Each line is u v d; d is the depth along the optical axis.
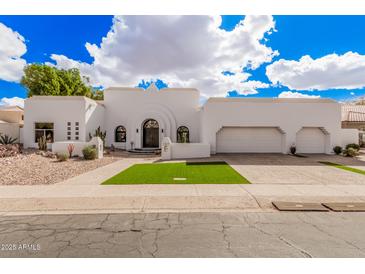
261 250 3.72
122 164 13.70
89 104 20.28
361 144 25.39
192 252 3.66
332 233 4.32
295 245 3.87
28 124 19.50
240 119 18.88
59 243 3.95
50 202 6.23
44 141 18.09
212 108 18.91
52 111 19.66
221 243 3.94
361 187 7.88
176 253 3.63
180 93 23.44
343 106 27.98
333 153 18.80
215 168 11.80
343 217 5.20
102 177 9.59
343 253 3.63
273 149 19.55
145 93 23.48
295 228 4.57
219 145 19.53
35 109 19.56
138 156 18.34
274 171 10.99
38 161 13.28
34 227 4.64
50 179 9.20
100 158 16.48
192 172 10.61
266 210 5.72
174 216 5.27
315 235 4.24
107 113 23.64
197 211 5.62
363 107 27.20
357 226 4.66
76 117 19.64
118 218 5.15
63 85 28.56
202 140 20.66
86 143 16.56
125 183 8.34
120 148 23.38
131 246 3.85
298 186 7.96
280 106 18.88
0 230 4.50
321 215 5.34
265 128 19.53
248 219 5.08
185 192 7.13
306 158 16.28
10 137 21.25
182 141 19.02
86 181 8.77
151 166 12.71
